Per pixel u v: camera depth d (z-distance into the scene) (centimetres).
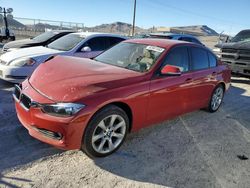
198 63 521
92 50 754
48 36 973
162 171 352
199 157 397
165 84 427
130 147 405
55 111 321
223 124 542
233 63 936
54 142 331
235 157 409
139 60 443
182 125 514
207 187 329
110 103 355
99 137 355
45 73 388
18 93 387
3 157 346
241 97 777
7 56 681
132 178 330
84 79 355
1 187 290
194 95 511
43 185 301
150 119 423
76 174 327
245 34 1016
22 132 415
